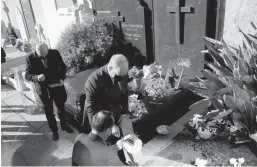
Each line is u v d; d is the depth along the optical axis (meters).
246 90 2.75
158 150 2.94
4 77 6.23
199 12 3.79
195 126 3.07
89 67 4.80
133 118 3.19
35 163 3.15
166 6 4.22
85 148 1.84
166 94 3.60
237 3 3.40
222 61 3.24
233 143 2.80
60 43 5.04
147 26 4.76
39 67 3.26
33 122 4.18
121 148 2.38
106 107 2.79
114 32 5.34
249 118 2.71
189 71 4.33
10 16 10.22
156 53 4.86
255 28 3.02
